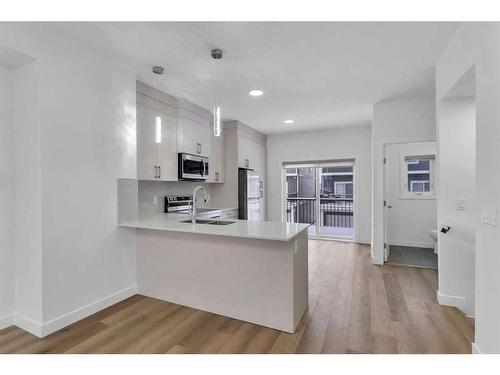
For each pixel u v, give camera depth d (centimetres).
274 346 203
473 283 265
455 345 203
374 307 268
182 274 276
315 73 302
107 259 267
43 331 213
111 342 208
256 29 218
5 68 225
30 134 217
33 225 216
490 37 164
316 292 306
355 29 218
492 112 162
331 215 634
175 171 380
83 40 234
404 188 542
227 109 439
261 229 248
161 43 239
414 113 387
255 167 588
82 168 241
